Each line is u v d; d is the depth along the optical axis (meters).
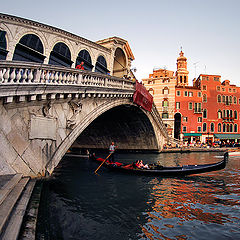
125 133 24.58
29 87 6.53
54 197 6.79
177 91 36.56
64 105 8.74
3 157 6.23
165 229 4.79
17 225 3.55
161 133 26.70
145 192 7.96
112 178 10.50
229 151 24.02
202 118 36.56
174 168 10.67
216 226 4.97
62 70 8.08
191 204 6.59
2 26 10.83
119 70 22.70
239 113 38.16
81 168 13.66
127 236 4.43
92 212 5.70
